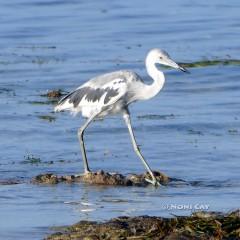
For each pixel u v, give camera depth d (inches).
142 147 732.7
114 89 666.8
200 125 803.4
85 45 1222.9
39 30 1338.6
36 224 513.7
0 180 636.7
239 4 1556.3
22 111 859.4
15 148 730.2
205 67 1066.7
